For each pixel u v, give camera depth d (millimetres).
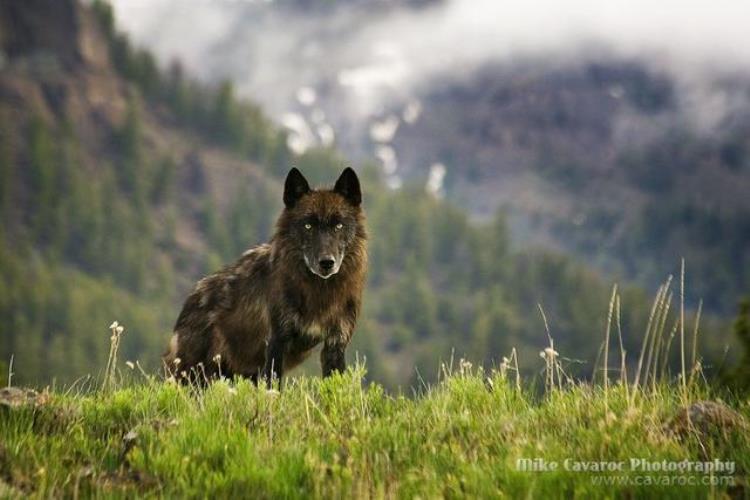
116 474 22609
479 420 25547
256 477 21656
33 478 21703
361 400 27125
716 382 27656
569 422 25000
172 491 21359
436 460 22875
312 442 24031
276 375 34969
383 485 21297
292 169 36094
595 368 27172
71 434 24547
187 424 24562
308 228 34938
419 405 27312
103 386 28594
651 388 26500
